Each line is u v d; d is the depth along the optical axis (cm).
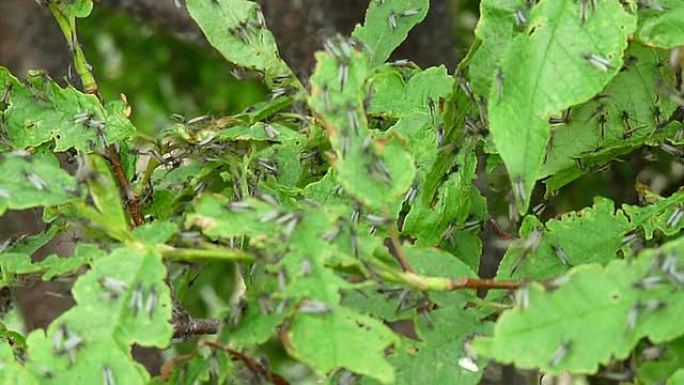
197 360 55
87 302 54
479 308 57
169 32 106
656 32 59
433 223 62
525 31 57
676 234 62
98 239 58
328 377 55
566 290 52
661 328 52
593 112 64
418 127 65
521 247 60
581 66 56
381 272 54
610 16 57
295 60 93
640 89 64
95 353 53
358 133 55
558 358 51
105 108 68
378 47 71
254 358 57
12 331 62
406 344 56
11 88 67
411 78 67
